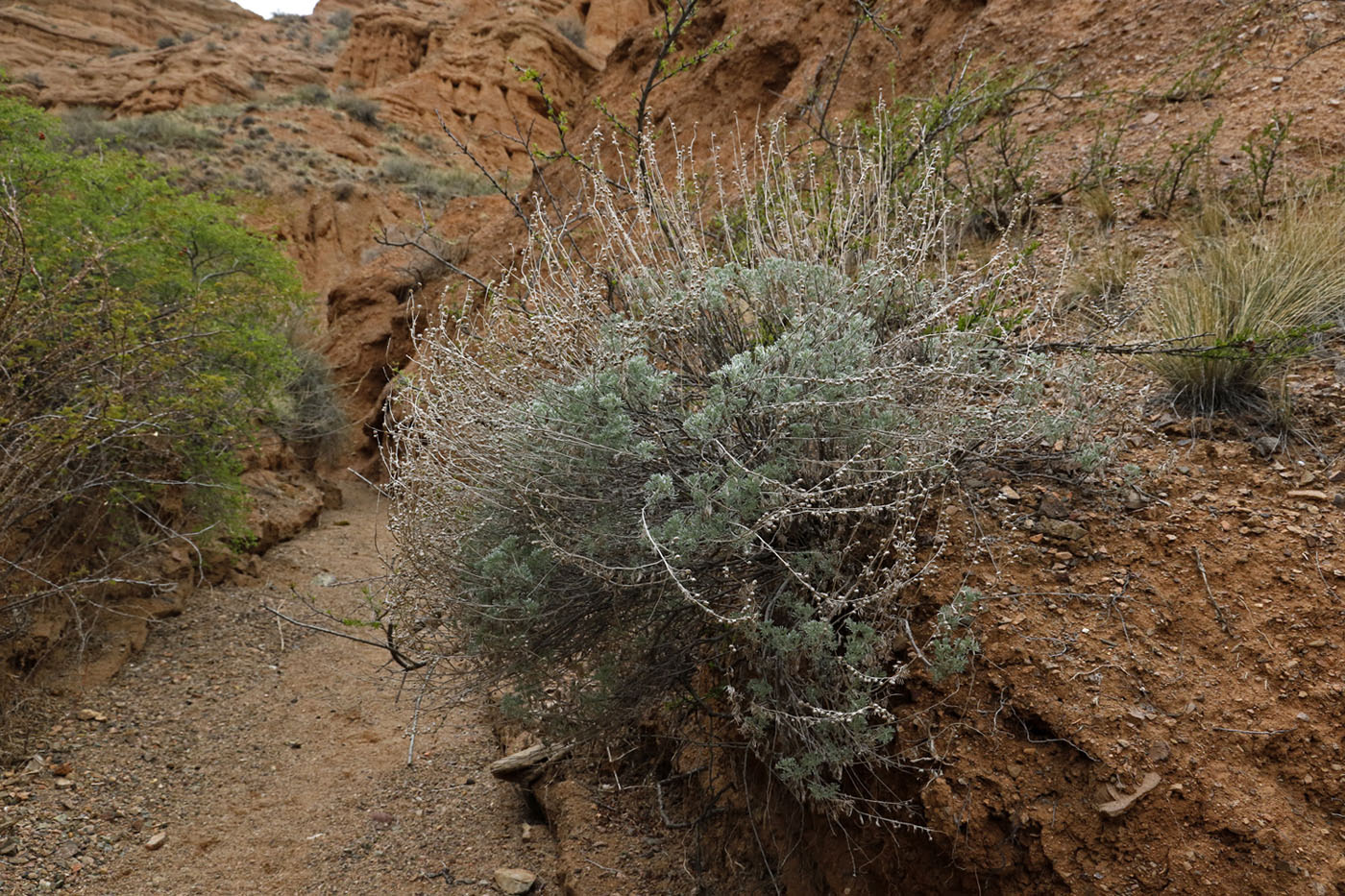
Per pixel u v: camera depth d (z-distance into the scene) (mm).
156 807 3814
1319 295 3234
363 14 40188
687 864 2846
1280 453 2650
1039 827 1927
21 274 4336
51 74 39969
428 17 40531
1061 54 6449
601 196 3062
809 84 8086
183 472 5977
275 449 9523
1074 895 1844
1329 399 2840
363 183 28609
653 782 3312
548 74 35406
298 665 5270
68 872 3324
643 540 2160
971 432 2418
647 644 2531
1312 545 2285
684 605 2400
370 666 5238
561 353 2615
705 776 3010
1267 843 1794
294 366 8406
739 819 2791
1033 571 2348
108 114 36688
